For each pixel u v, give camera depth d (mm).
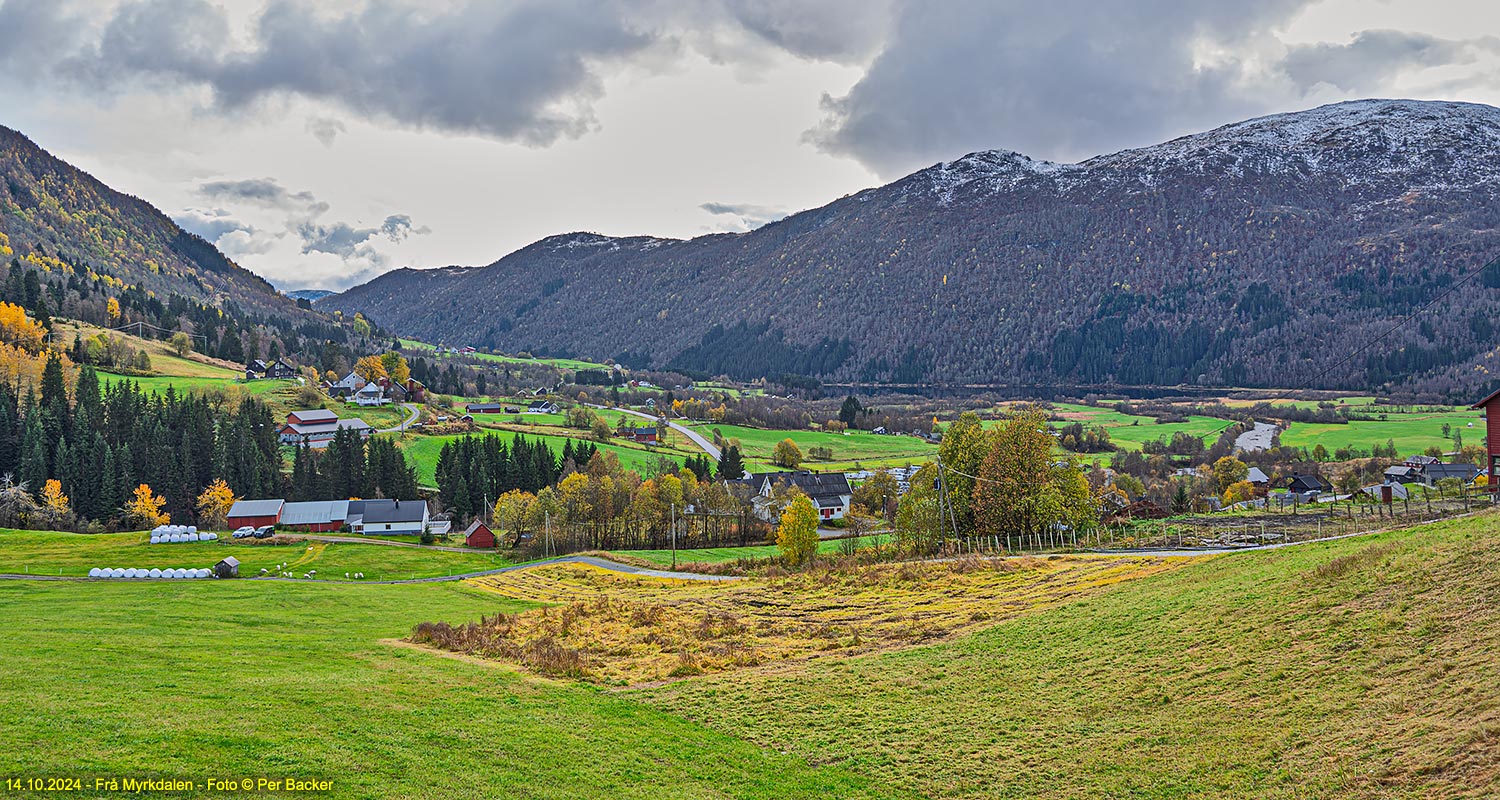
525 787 27250
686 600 75938
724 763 31062
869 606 64812
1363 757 24172
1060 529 92625
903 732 33344
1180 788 25594
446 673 42188
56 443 157750
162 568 97938
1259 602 38562
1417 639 29828
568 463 186125
